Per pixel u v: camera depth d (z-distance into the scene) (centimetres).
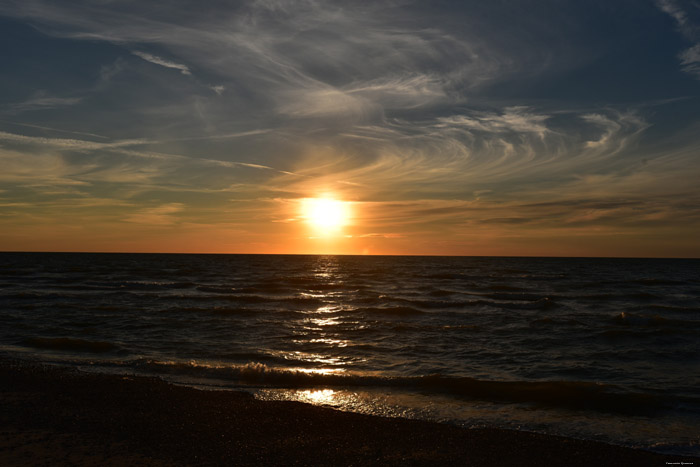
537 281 5162
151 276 5606
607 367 1302
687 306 2880
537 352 1489
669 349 1533
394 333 1823
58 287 3750
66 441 719
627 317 2155
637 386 1115
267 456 691
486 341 1669
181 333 1781
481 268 9100
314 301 2962
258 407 920
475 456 704
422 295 3491
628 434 808
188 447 715
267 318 2189
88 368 1230
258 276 5994
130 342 1600
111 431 775
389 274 6662
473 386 1073
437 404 967
